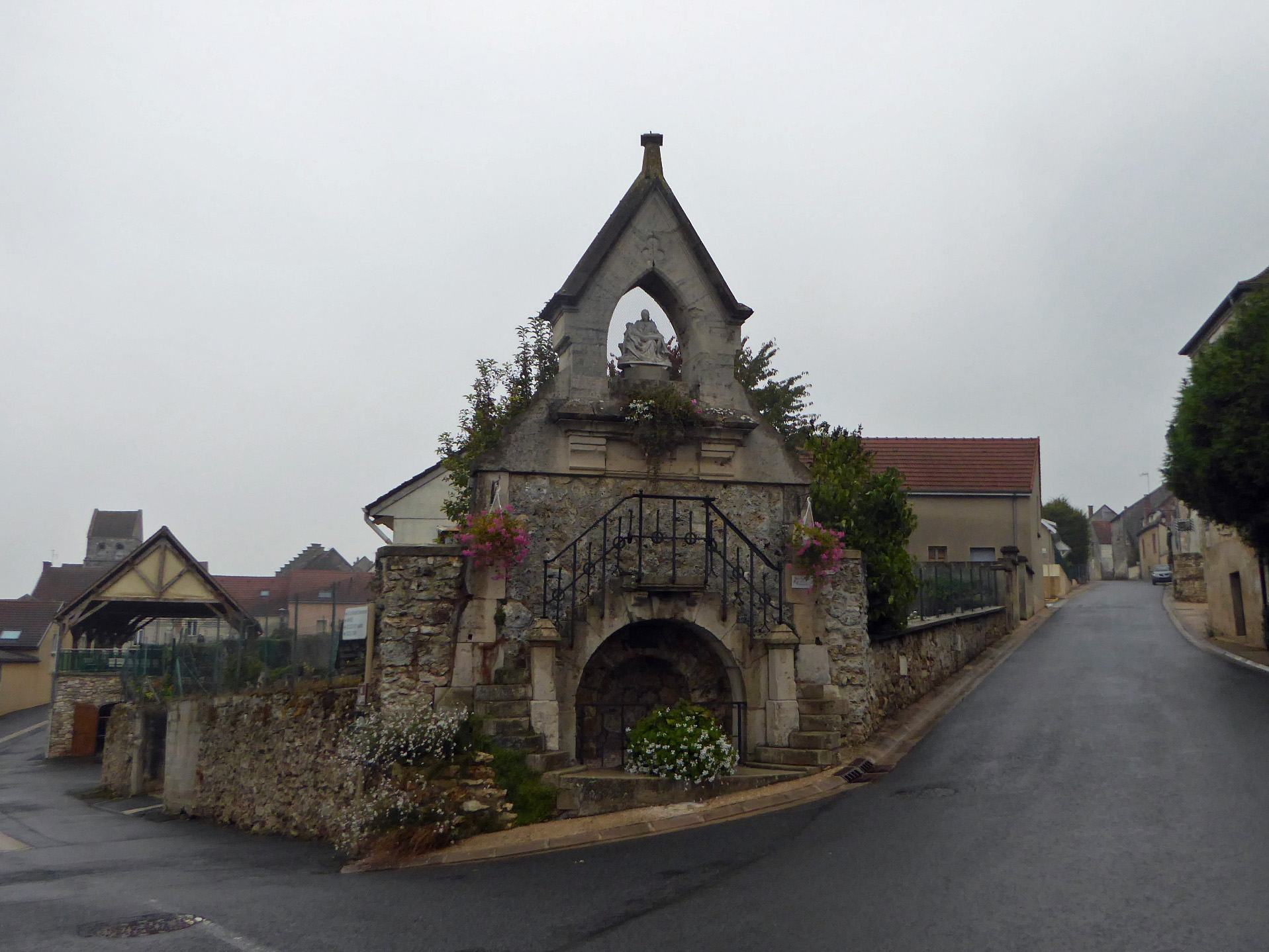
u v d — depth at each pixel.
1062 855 8.21
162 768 24.42
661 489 13.59
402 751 11.34
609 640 13.05
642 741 11.87
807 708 13.06
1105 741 13.00
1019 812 9.77
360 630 15.30
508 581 12.70
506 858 10.05
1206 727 13.46
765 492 14.02
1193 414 20.17
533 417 13.27
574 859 9.71
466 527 12.41
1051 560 48.44
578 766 12.00
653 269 13.98
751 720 12.80
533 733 11.69
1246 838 8.27
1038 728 14.41
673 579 12.53
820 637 13.69
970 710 16.59
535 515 13.06
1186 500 21.66
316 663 16.73
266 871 11.09
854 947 6.56
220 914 8.54
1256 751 11.70
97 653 37.78
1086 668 20.91
